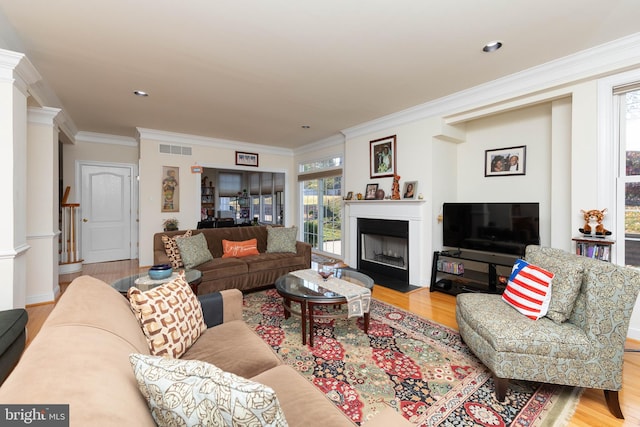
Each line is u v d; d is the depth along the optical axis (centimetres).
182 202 546
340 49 243
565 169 295
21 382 60
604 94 250
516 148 359
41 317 285
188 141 552
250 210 1030
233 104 376
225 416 64
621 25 211
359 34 221
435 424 149
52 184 326
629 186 245
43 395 57
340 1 185
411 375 192
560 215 299
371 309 309
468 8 192
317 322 275
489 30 217
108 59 258
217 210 988
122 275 454
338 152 558
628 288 155
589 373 159
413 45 237
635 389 178
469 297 222
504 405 164
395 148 425
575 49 245
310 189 662
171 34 221
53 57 254
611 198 249
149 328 128
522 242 313
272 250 415
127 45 236
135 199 584
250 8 191
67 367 67
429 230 387
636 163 243
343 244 550
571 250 272
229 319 183
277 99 358
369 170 471
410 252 404
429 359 211
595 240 244
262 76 293
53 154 327
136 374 75
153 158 516
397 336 246
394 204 424
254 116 429
